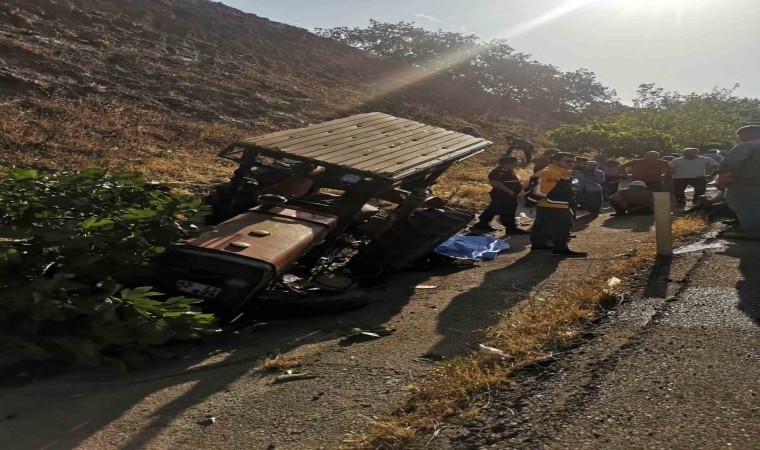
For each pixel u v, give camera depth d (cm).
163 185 647
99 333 494
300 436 379
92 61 2505
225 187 777
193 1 4169
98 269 536
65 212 551
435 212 905
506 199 1133
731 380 395
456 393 408
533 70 5116
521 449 337
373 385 445
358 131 891
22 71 2139
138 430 399
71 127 1773
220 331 544
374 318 634
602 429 349
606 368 425
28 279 510
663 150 2714
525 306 609
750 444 321
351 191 718
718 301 557
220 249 579
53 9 2956
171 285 583
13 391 462
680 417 354
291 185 761
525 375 428
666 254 738
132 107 2158
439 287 758
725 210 1011
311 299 634
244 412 417
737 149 783
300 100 2952
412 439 359
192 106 2380
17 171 570
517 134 3650
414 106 3641
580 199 1352
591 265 799
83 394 458
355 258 773
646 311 541
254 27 4225
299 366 495
